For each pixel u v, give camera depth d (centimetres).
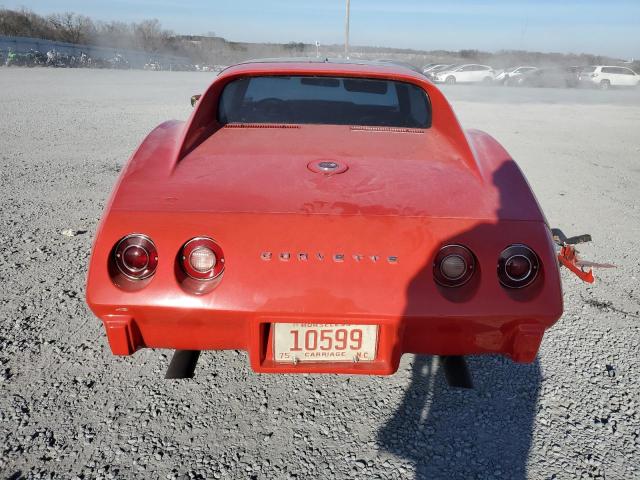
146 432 207
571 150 897
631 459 199
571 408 228
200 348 192
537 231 182
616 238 453
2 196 502
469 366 258
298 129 253
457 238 177
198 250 176
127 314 177
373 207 185
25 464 188
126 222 178
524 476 191
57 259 362
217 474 188
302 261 174
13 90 1552
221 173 203
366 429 213
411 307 173
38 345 261
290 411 222
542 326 179
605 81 2986
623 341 283
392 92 273
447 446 205
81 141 797
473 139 259
